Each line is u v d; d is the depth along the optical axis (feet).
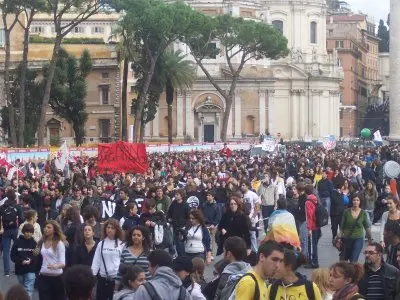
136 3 281.54
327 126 433.07
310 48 453.99
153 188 93.97
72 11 295.28
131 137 301.63
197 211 76.95
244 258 51.03
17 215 90.27
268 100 414.41
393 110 382.22
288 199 93.15
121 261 58.90
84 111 307.99
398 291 51.83
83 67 299.17
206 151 287.89
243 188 102.89
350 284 41.86
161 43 288.10
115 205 90.33
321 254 104.88
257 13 432.66
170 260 46.96
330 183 122.31
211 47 348.79
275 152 254.88
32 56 350.02
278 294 41.32
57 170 151.23
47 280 63.82
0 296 37.45
